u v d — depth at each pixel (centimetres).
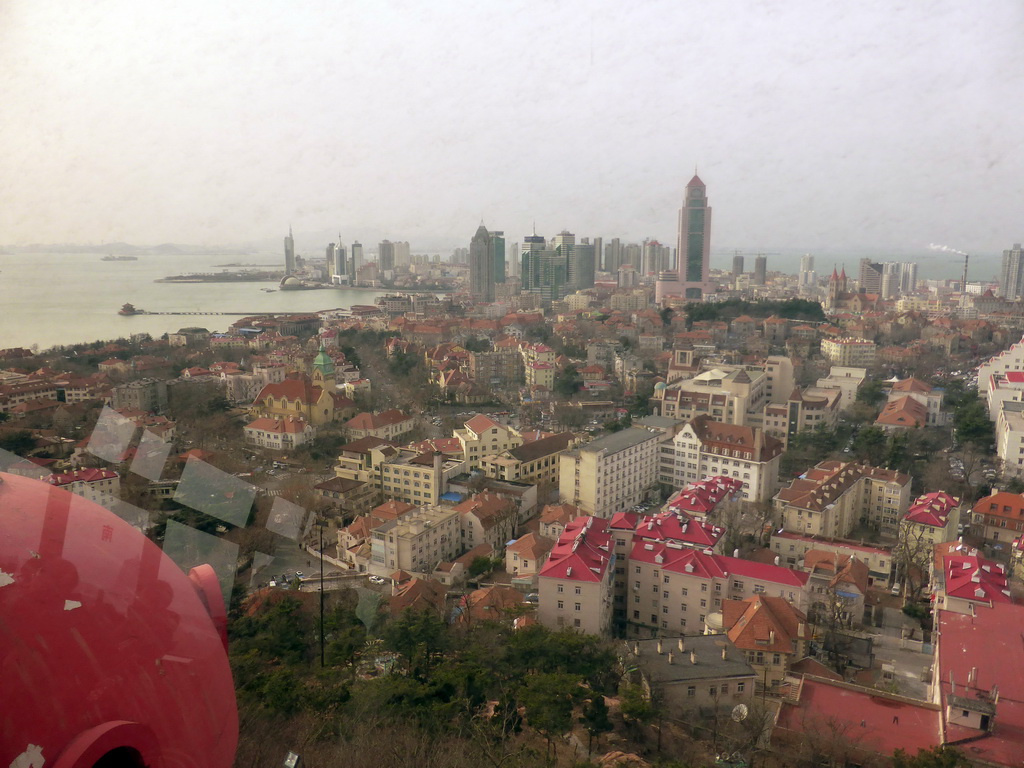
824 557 12738
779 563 13500
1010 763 6806
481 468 18275
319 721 5722
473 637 8488
